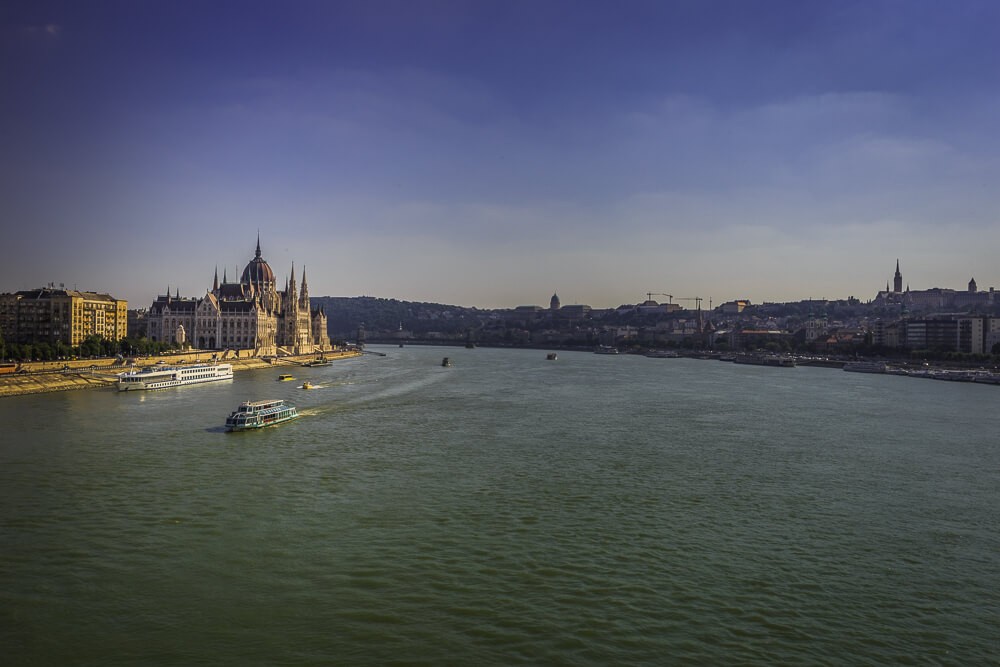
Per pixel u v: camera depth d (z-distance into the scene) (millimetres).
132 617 72500
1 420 183375
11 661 64750
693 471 129625
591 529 97250
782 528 98750
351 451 146500
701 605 75562
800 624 71938
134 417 191500
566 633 69750
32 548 89250
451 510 105062
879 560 87812
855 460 140500
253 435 164875
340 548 89875
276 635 69312
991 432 175125
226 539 92812
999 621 73125
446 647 67375
